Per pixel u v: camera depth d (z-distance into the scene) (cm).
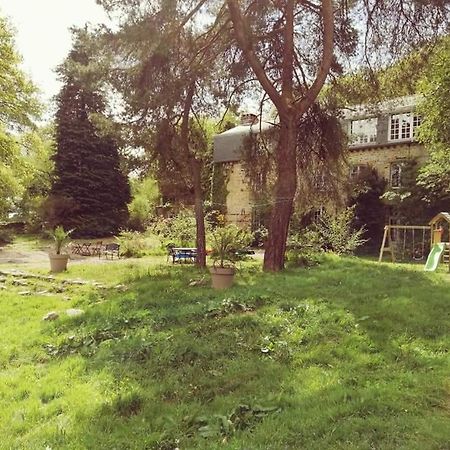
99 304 891
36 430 395
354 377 452
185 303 842
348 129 2631
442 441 318
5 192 2547
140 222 3500
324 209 1878
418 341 565
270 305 761
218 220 2794
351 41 1377
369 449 313
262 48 1375
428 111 1695
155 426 389
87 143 3397
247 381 471
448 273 1309
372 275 1125
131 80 1341
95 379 508
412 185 2384
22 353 625
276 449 324
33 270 1430
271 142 1527
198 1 1253
